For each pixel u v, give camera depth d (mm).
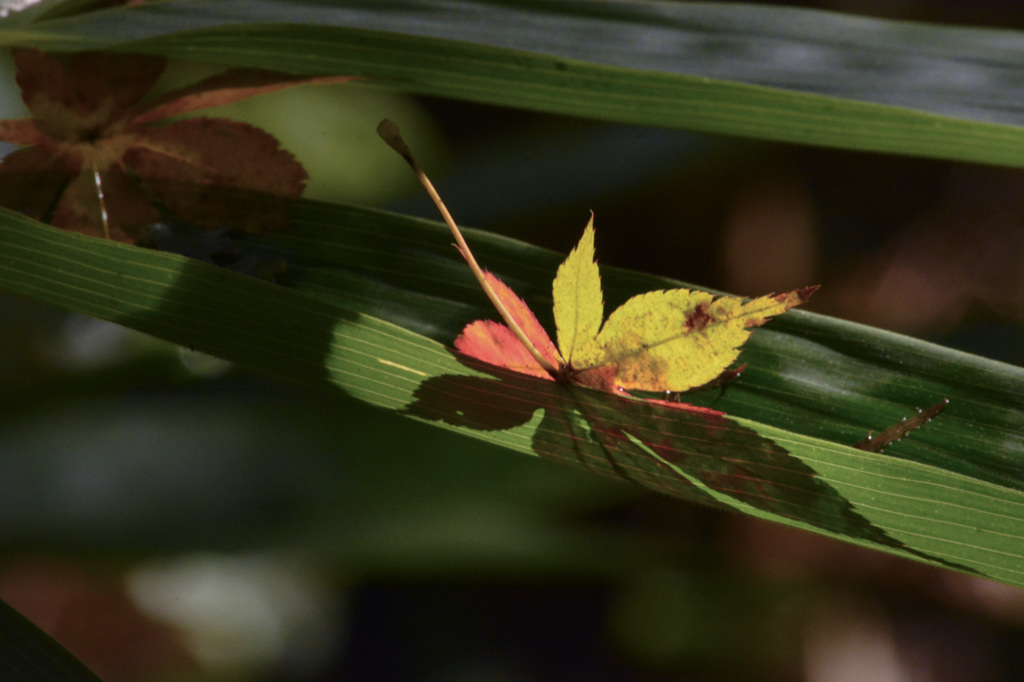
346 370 376
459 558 511
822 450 367
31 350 566
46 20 398
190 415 535
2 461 474
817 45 400
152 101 393
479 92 399
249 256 389
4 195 388
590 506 575
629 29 400
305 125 689
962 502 366
